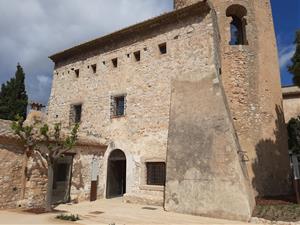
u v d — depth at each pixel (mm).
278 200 11133
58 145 10820
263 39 14461
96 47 16734
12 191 10320
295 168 11688
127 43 15359
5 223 7559
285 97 22281
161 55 13781
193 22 13086
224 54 13734
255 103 13203
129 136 13883
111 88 15359
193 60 12555
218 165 9914
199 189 10023
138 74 14422
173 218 9141
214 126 10570
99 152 14203
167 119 12742
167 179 10961
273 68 14555
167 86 13164
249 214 8828
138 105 13977
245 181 9805
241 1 14344
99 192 13758
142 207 11281
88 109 16047
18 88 24656
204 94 11445
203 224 8320
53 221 8062
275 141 13312
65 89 17609
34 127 12234
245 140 12594
